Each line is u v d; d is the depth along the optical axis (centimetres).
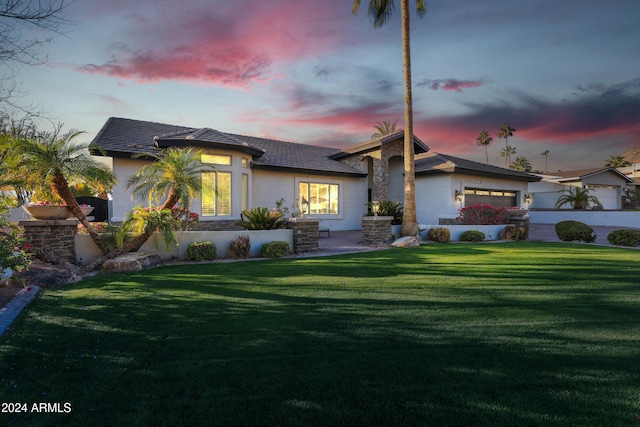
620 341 350
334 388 257
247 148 1474
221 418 219
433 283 639
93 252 876
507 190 2288
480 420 217
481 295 548
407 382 266
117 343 347
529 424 212
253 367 292
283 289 589
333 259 967
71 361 306
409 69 1472
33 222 773
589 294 553
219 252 1018
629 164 5556
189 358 311
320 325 402
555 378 272
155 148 1377
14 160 712
